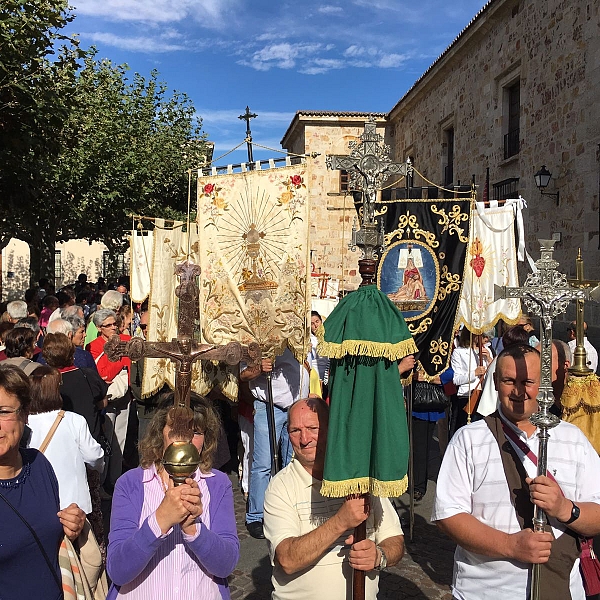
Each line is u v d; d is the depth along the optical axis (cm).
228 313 489
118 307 689
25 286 2859
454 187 565
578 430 260
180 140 2072
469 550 248
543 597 239
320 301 938
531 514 244
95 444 318
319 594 245
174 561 229
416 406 571
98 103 1717
